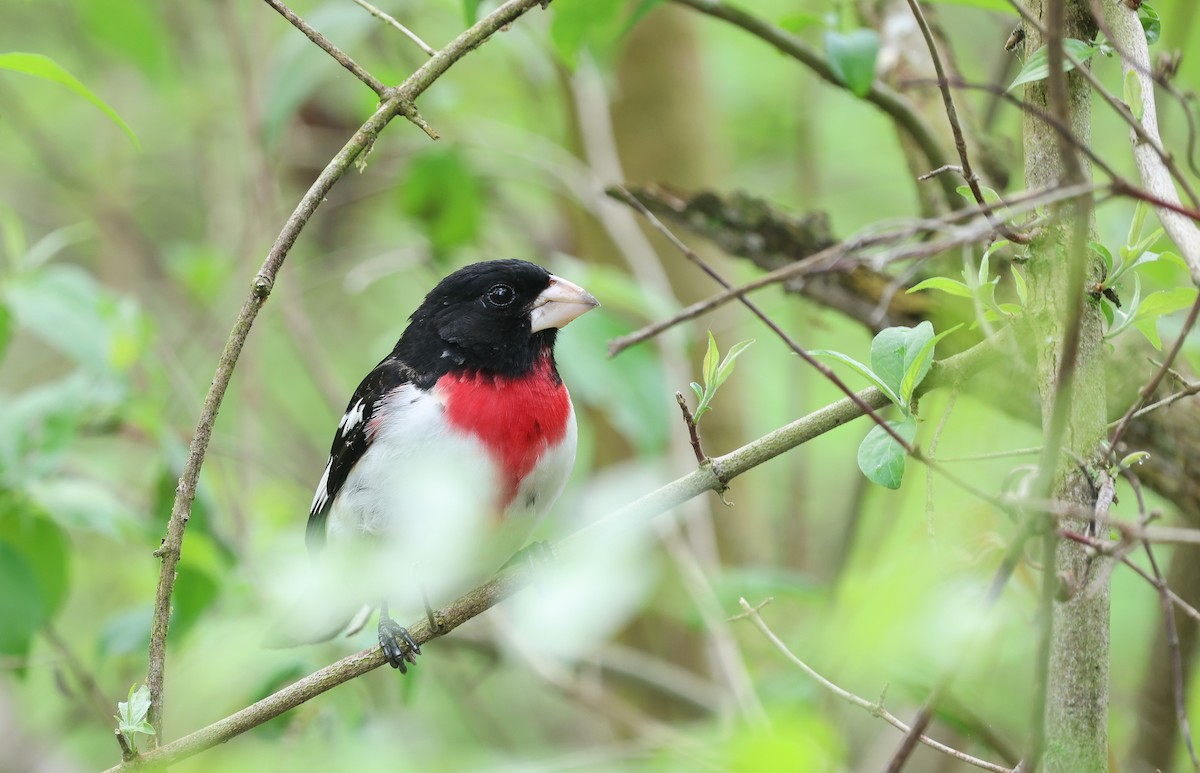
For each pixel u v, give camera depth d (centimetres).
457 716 1084
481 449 630
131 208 1329
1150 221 753
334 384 1038
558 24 698
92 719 916
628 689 1009
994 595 364
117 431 897
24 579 707
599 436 1044
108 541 1058
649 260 965
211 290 1103
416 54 1138
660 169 1029
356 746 613
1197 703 609
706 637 870
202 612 766
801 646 651
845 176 1273
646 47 1019
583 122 992
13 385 1316
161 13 1251
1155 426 586
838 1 686
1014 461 607
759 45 1216
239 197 1257
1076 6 430
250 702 711
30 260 824
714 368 466
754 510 1055
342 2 934
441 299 672
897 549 505
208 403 479
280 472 1064
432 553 612
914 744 376
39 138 1230
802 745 407
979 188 429
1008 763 600
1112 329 418
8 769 952
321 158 1252
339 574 638
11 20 1280
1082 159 412
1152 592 760
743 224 705
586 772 562
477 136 1116
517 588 534
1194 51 906
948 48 759
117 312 805
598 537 469
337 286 1334
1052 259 409
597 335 852
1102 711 406
